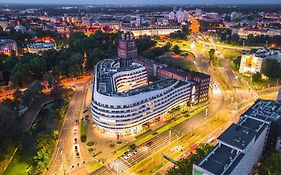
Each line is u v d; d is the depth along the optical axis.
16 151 183.50
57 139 197.88
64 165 169.62
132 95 198.50
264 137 165.12
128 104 194.50
